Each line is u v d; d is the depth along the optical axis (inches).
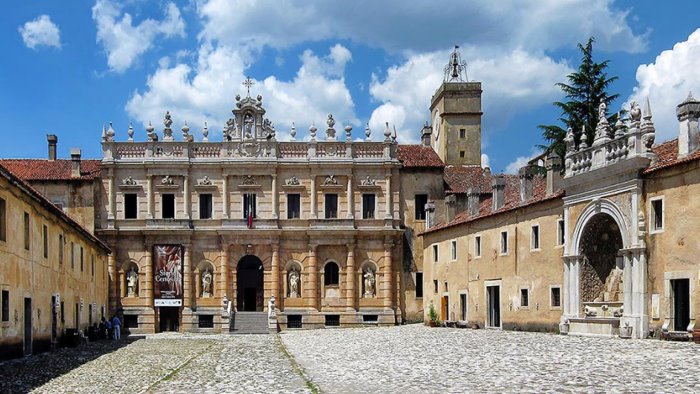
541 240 1985.7
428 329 2479.1
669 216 1445.6
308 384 951.0
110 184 3061.0
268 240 3068.4
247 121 3161.9
